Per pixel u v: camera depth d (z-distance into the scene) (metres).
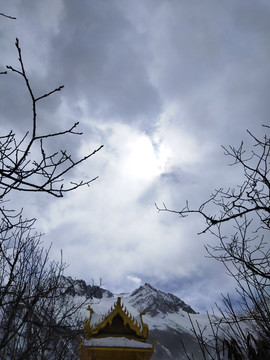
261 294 4.94
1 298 4.02
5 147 3.05
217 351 4.54
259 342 4.47
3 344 4.32
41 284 6.84
